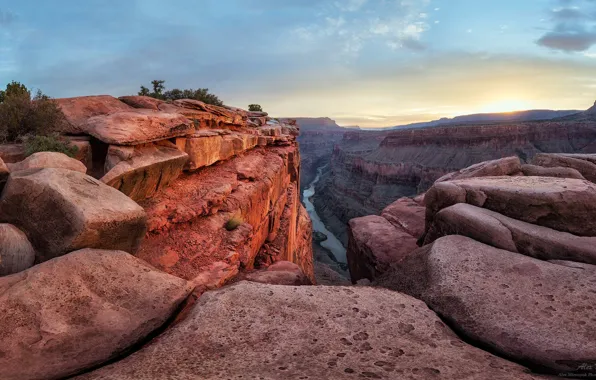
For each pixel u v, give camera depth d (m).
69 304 3.64
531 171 9.73
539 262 5.21
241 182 12.30
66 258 4.11
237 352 3.48
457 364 3.37
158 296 4.29
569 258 5.45
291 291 4.76
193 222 8.59
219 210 9.76
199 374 3.09
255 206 12.12
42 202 4.48
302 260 25.61
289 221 18.80
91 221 4.41
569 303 4.24
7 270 4.19
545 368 3.50
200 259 7.22
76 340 3.34
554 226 6.32
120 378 2.99
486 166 10.01
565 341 3.63
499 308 4.34
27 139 6.78
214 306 4.27
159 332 4.05
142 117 7.90
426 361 3.41
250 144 17.25
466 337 4.18
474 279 4.99
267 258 12.30
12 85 8.27
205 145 10.88
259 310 4.26
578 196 6.27
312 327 3.99
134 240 5.34
